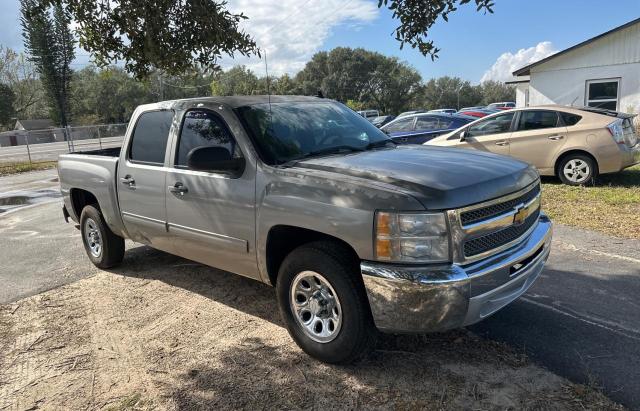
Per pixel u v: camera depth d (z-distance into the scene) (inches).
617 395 116.7
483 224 120.3
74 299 195.8
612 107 715.4
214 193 157.2
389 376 129.3
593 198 320.8
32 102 2466.8
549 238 148.9
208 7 222.7
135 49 241.4
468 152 160.4
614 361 131.6
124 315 177.6
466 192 118.6
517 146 380.2
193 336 158.6
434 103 4756.4
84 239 237.8
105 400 126.6
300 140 159.9
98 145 1222.3
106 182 207.9
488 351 139.1
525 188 137.2
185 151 173.3
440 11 182.9
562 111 367.9
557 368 129.3
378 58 3745.1
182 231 173.8
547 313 161.6
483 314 119.9
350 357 130.0
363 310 124.6
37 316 180.5
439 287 111.4
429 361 135.4
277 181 139.5
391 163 138.8
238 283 203.5
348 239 121.8
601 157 348.2
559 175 369.1
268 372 134.7
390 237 115.6
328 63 3794.3
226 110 162.1
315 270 130.7
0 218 384.8
